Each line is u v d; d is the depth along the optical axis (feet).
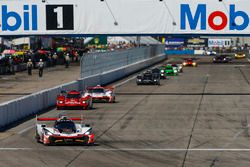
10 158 163.53
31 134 207.10
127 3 280.72
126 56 576.20
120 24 281.95
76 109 287.28
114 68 513.45
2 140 194.39
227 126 231.50
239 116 262.47
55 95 306.35
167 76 548.72
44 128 190.39
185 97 349.00
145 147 183.42
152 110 284.00
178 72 589.73
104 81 449.06
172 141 195.21
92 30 281.54
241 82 471.21
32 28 279.69
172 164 155.94
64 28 280.72
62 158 163.73
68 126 189.67
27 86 422.82
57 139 185.16
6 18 279.49
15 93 368.68
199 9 277.85
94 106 302.25
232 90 397.80
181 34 279.90
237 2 276.21
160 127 227.61
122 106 302.04
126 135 208.13
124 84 451.53
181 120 248.73
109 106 302.04
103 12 281.33
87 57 406.62
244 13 276.21
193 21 278.46
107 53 482.28
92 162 158.10
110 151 175.73
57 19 279.90
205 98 343.46
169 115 264.93
